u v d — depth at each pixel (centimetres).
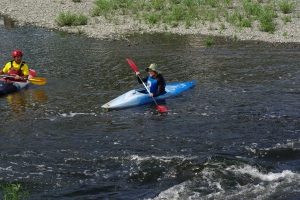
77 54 1958
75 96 1430
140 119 1243
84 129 1177
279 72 1669
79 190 888
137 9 2827
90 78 1620
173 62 1823
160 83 1374
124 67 1762
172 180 921
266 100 1373
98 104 1362
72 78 1620
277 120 1216
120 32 2388
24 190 886
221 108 1312
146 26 2492
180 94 1441
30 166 979
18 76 1495
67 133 1152
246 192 866
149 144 1084
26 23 2605
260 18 2452
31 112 1295
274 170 949
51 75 1656
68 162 997
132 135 1138
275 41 2152
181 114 1274
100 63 1816
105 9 2811
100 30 2431
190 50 2016
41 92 1468
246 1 2856
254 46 2064
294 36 2222
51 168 971
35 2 3052
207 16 2594
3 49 2033
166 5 2886
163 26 2481
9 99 1405
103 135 1138
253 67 1736
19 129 1177
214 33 2320
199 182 906
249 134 1130
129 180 925
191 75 1645
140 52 1994
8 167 973
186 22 2472
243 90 1469
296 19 2483
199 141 1096
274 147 1052
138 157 1014
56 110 1312
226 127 1176
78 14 2755
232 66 1753
